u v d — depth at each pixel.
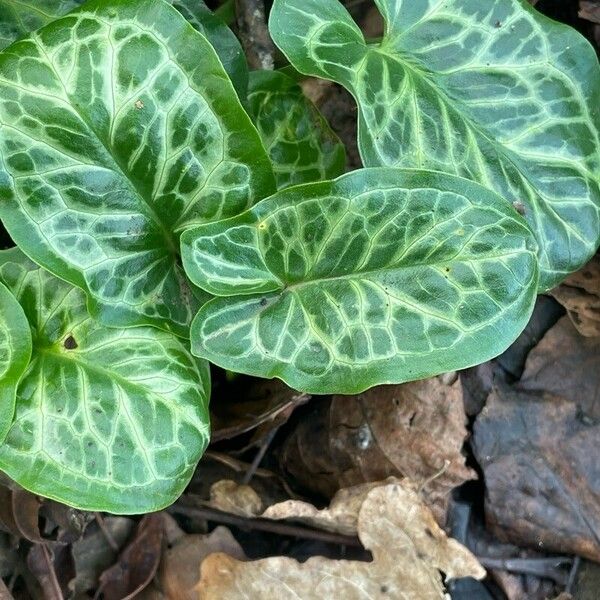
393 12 0.32
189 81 0.28
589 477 0.37
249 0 0.39
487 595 0.37
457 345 0.28
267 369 0.28
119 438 0.29
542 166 0.32
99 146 0.28
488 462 0.38
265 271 0.28
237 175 0.29
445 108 0.31
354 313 0.29
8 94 0.27
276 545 0.38
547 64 0.33
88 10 0.27
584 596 0.36
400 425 0.38
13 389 0.27
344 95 0.42
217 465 0.39
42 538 0.35
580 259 0.32
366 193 0.28
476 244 0.28
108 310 0.29
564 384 0.38
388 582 0.35
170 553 0.36
